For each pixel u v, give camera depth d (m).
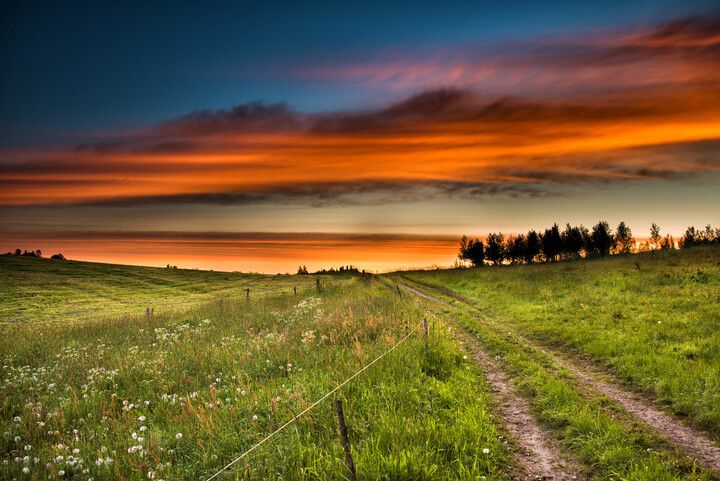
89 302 33.16
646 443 6.54
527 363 10.96
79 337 16.72
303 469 5.62
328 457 5.99
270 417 7.19
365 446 6.31
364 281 43.59
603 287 19.14
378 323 14.48
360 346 11.25
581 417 7.43
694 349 9.96
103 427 7.49
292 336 13.62
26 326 21.98
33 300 32.47
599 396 8.63
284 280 52.38
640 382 8.97
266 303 25.12
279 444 6.36
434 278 41.00
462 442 6.70
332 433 6.80
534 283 23.91
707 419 7.01
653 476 5.51
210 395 8.60
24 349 14.35
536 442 6.96
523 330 15.01
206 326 17.44
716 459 5.95
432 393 8.70
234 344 13.22
